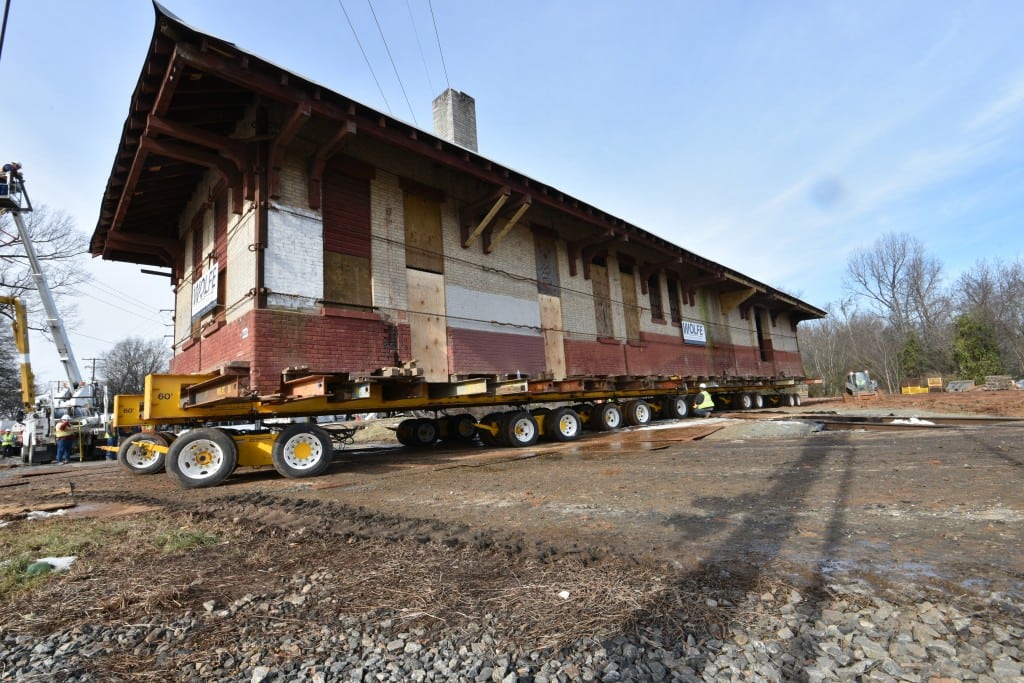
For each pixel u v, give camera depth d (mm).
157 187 12688
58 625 2846
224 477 8453
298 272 10047
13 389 42812
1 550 4242
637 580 3152
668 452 9773
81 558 4035
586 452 10555
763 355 29734
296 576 3498
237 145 9758
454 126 17125
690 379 20031
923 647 2291
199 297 12367
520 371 14375
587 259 17625
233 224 10602
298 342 9742
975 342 44594
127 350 69688
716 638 2443
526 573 3365
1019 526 3848
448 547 4023
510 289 14609
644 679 2131
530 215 15711
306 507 5707
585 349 16844
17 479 11328
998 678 2033
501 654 2377
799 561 3365
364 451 13836
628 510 5035
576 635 2508
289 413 10273
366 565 3684
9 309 25766
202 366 11875
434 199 13102
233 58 8141
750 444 10391
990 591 2779
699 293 24125
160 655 2479
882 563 3262
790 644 2361
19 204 23391
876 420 14250
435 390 12125
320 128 10758
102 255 15742
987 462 6672
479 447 13648
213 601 3090
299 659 2408
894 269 55938
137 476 10516
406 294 11969
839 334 62719
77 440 18641
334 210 10922
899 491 5238
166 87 8156
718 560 3451
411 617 2789
